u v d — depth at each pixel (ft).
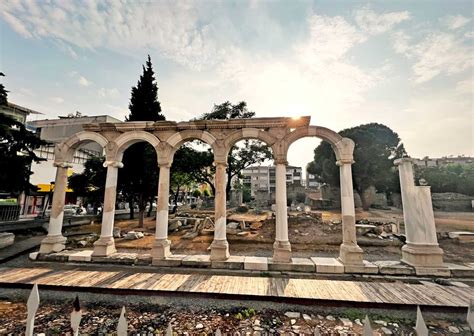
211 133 34.60
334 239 44.34
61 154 36.04
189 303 21.22
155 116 64.44
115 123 35.50
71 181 73.82
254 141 76.84
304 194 129.59
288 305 20.92
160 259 30.91
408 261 28.50
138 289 22.99
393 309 20.04
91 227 60.64
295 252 38.34
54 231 34.99
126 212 104.58
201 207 117.60
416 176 107.55
